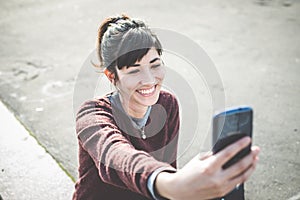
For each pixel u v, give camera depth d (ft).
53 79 15.46
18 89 14.83
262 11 21.56
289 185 10.02
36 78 15.58
